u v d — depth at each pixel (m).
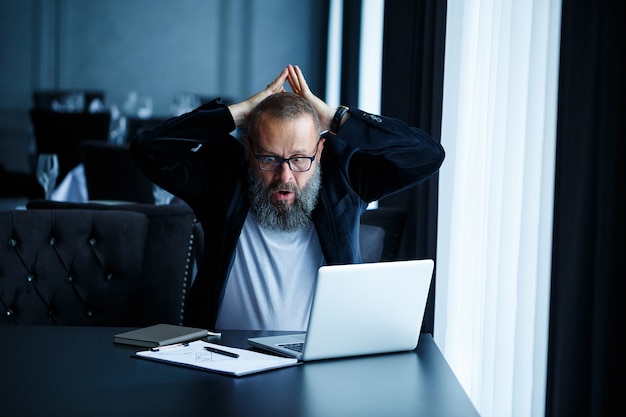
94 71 9.70
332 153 2.47
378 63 5.29
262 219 2.32
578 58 2.22
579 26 2.22
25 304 2.72
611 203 2.13
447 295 3.20
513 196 2.79
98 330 2.15
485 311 2.88
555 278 2.33
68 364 1.85
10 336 2.08
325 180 2.43
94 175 5.32
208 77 9.69
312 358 1.90
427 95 3.25
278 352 1.94
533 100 2.63
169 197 4.30
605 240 2.14
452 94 3.16
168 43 9.66
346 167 2.46
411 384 1.76
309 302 2.43
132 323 3.08
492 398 2.86
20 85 9.67
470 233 3.11
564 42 2.27
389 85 3.80
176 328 2.12
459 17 3.14
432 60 3.24
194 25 9.63
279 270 2.40
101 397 1.63
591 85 2.19
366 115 2.46
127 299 2.82
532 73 2.63
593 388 2.16
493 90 2.90
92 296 2.78
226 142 2.48
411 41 3.68
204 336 2.09
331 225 2.38
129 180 5.27
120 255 2.79
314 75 9.62
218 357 1.89
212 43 9.65
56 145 7.21
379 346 1.98
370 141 2.44
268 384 1.73
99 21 9.64
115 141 7.72
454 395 1.69
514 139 2.77
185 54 9.66
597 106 2.18
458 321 3.17
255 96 2.44
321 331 1.88
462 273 3.15
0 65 9.63
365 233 2.89
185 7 9.62
